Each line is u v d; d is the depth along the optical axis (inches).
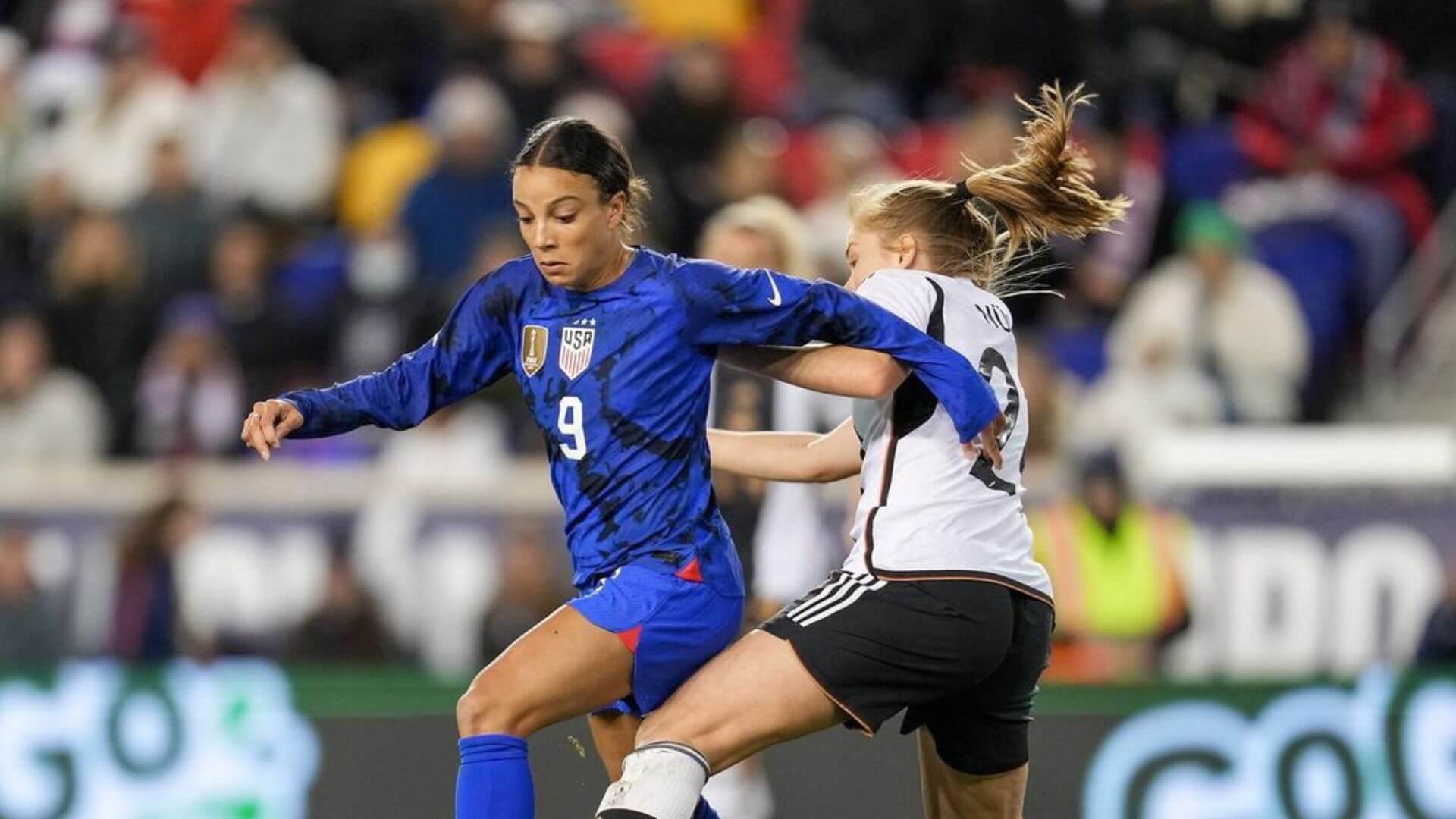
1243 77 1424.7
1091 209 541.3
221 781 756.6
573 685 484.7
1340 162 1373.0
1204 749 768.3
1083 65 1402.6
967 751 548.1
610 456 497.7
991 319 535.2
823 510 930.1
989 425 513.7
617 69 1378.0
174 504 1005.2
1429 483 1026.7
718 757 490.0
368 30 1392.7
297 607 1000.2
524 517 995.9
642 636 489.1
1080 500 1005.2
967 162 562.9
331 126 1328.7
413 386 518.0
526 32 1334.9
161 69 1374.3
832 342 509.0
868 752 740.7
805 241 738.8
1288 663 1011.9
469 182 1230.9
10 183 1322.6
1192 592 1009.5
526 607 991.0
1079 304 1258.6
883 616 500.4
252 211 1279.5
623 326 496.1
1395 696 780.0
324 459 1099.3
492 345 519.8
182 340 1155.9
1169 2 1434.5
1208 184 1355.8
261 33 1333.7
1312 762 773.3
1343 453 1037.2
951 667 506.3
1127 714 766.5
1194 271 1233.4
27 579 1005.8
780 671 493.7
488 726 478.9
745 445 572.7
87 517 1010.7
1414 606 1019.9
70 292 1200.8
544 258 487.2
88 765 761.6
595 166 483.8
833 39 1440.7
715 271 500.7
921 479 514.9
